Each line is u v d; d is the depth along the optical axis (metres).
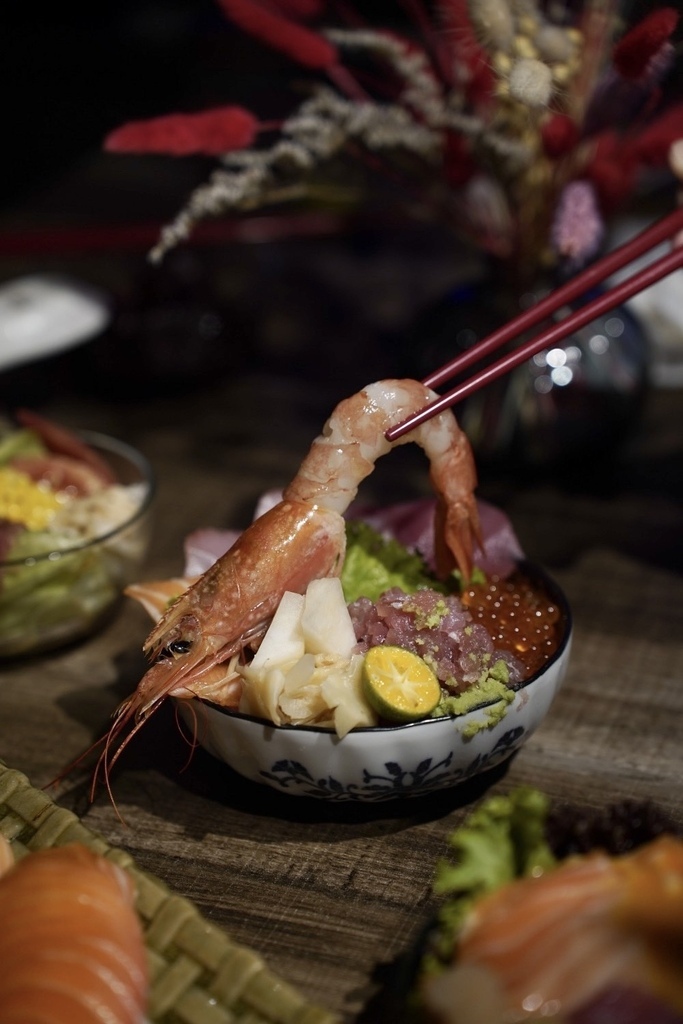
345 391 0.89
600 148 0.69
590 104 0.68
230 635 0.53
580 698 0.61
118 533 0.63
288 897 0.52
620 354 0.73
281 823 0.55
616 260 0.54
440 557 0.57
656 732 0.59
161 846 0.54
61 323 0.84
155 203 1.18
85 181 1.26
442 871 0.46
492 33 0.61
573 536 0.73
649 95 0.69
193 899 0.52
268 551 0.53
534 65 0.58
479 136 0.66
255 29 0.67
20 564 0.61
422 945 0.45
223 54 1.52
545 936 0.42
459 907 0.44
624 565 0.71
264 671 0.51
